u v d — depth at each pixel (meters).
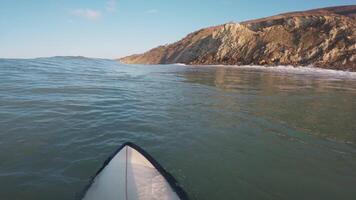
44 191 4.29
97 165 5.17
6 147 5.80
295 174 5.09
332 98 12.55
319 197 4.38
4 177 4.64
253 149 6.19
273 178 4.92
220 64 45.22
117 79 19.05
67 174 4.81
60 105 9.60
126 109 9.50
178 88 15.00
